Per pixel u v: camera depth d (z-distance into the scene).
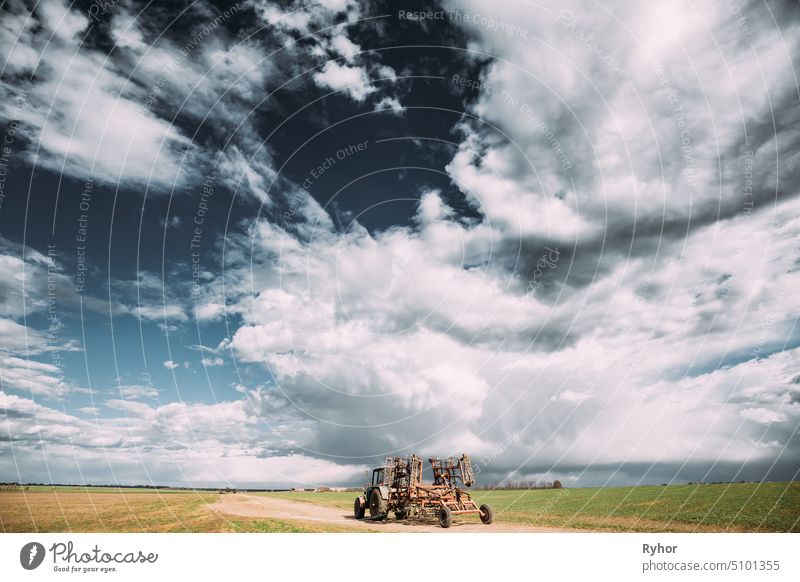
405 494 26.59
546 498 37.41
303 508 34.12
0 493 33.59
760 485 32.19
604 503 30.48
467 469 26.33
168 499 34.53
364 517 27.84
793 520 20.86
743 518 21.77
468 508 24.00
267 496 48.34
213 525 22.62
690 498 28.92
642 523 22.28
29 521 22.98
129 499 33.62
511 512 29.14
